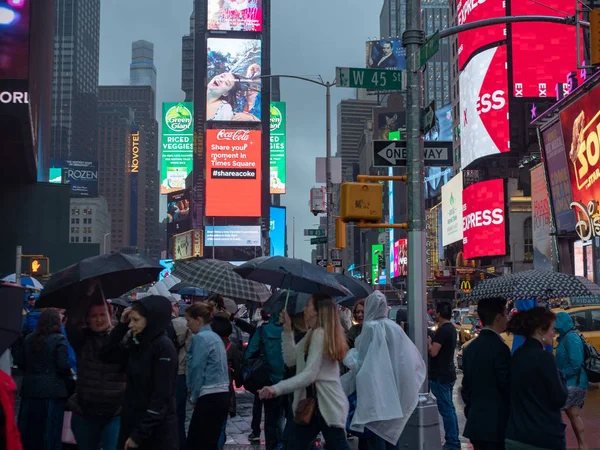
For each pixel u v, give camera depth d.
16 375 21.81
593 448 10.10
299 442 6.60
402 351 7.23
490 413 6.04
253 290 10.39
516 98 86.75
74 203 194.25
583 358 9.16
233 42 173.00
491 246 89.75
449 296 112.38
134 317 5.83
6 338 4.52
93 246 62.09
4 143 46.97
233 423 13.11
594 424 12.20
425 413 8.50
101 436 6.82
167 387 5.72
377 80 9.89
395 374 7.18
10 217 60.78
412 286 9.11
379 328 7.26
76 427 6.84
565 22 11.10
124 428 5.85
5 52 39.81
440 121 124.00
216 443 7.57
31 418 8.55
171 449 5.78
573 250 52.31
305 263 8.52
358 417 7.05
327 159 28.12
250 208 170.88
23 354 8.62
